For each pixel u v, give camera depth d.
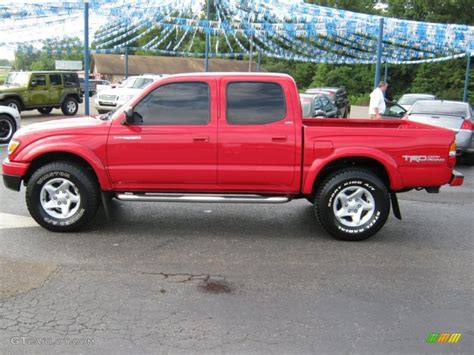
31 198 5.79
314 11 18.70
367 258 5.30
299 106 5.74
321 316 3.91
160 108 5.77
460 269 5.02
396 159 5.71
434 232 6.34
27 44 25.78
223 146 5.68
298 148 5.69
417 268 5.03
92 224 6.27
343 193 5.82
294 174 5.74
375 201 5.80
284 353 3.37
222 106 5.73
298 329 3.70
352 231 5.81
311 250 5.52
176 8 20.34
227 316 3.88
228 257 5.21
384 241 5.92
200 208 7.21
